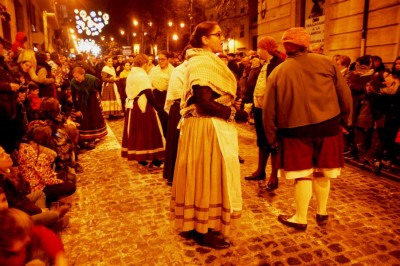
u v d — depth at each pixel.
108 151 6.52
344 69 5.93
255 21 26.75
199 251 3.04
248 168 5.28
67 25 29.14
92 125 6.63
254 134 7.61
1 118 3.70
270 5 10.34
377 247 3.06
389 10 6.34
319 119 3.09
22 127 4.07
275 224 3.50
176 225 3.08
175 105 4.34
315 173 3.42
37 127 3.60
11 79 4.31
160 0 26.47
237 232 3.35
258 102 4.35
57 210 3.32
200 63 2.80
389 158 5.21
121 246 3.14
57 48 27.78
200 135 2.89
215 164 2.88
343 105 3.21
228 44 29.25
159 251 3.05
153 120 5.28
